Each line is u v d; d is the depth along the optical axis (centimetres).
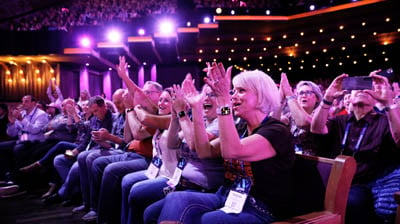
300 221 117
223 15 1081
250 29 1199
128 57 1196
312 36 1244
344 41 1271
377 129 195
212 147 166
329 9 1023
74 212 321
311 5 1045
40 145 441
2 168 469
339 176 126
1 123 589
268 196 133
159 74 1530
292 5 1084
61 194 353
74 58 1031
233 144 125
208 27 1100
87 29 974
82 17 1103
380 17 1028
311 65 1531
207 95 192
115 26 1045
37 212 330
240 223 128
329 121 220
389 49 1301
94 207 295
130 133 299
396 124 173
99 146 347
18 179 434
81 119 397
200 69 1539
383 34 1186
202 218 134
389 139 190
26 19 1059
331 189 127
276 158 133
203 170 182
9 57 989
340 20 1097
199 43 1319
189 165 189
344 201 127
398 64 1323
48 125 459
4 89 1094
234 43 1338
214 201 150
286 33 1206
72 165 369
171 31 1098
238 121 178
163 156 227
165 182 212
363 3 958
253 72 146
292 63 1530
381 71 183
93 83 1307
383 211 170
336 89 200
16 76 1102
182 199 148
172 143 204
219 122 128
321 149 223
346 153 204
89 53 962
